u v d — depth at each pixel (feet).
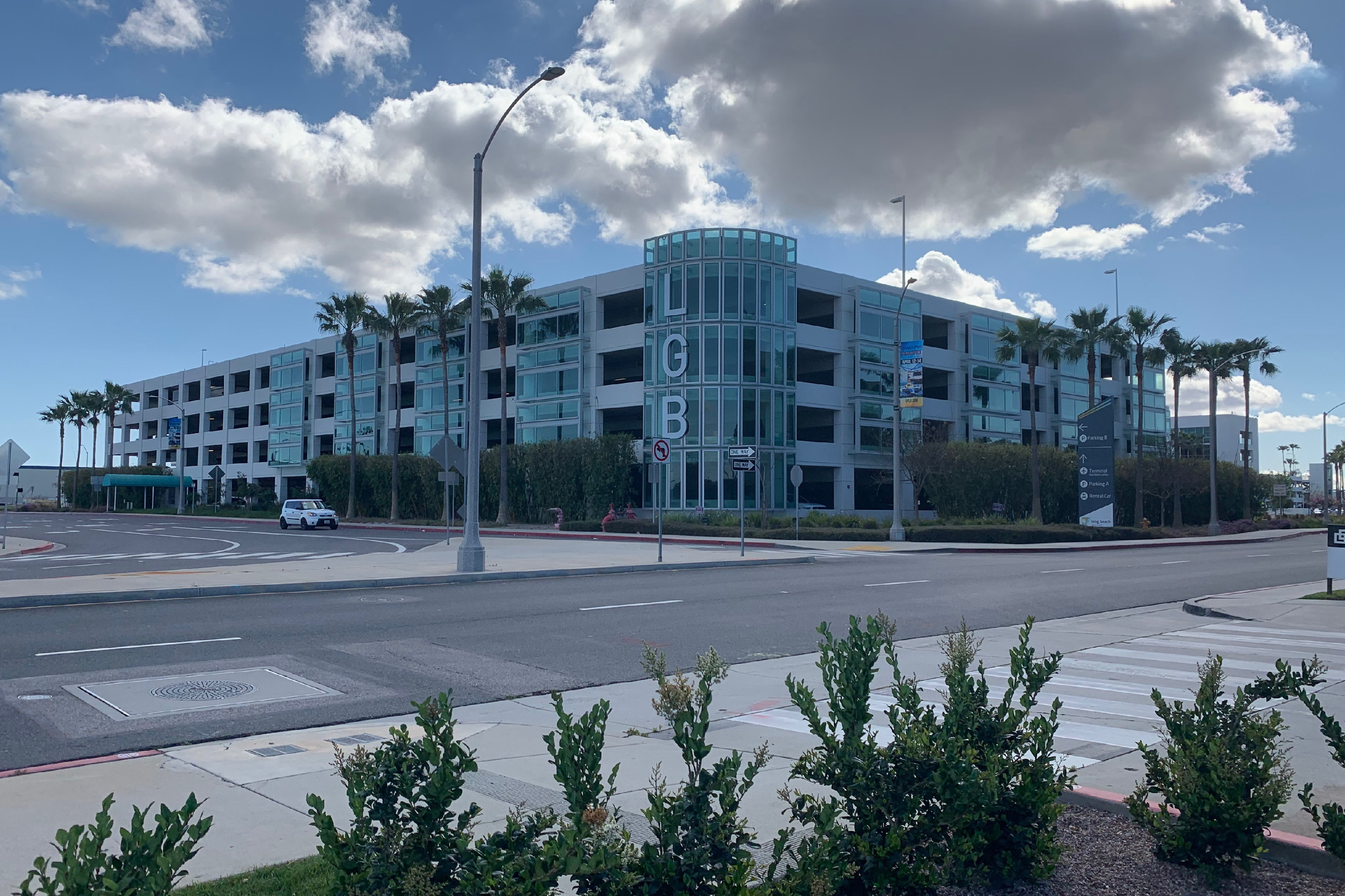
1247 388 225.97
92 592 51.11
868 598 58.54
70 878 8.56
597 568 75.31
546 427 194.39
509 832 10.98
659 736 24.72
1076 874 14.29
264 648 37.35
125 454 387.14
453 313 201.77
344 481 233.14
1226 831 14.06
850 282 187.83
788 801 13.58
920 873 12.62
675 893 10.68
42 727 24.86
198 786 19.53
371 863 10.36
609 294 186.19
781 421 167.94
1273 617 50.01
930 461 169.58
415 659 35.94
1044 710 28.25
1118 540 140.46
